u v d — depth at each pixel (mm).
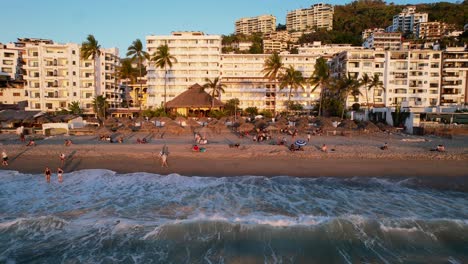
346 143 39031
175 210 17328
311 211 17203
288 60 100375
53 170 25672
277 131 51125
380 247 13891
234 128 55438
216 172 24969
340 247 13859
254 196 19500
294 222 15766
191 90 81312
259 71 98625
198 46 94062
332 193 20125
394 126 56906
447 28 162500
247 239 14398
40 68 79250
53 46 79500
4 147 33906
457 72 80000
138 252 13422
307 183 22141
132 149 33438
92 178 23312
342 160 29125
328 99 79188
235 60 98500
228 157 30125
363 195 19781
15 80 91250
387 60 80500
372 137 46125
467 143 38938
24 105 83375
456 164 27547
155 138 44125
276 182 22328
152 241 14188
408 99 80188
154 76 93688
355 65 81375
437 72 79625
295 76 72500
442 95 80375
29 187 21328
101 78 88000
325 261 12961
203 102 77812
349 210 17375
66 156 30094
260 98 93250
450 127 50562
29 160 28781
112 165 27125
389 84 80438
